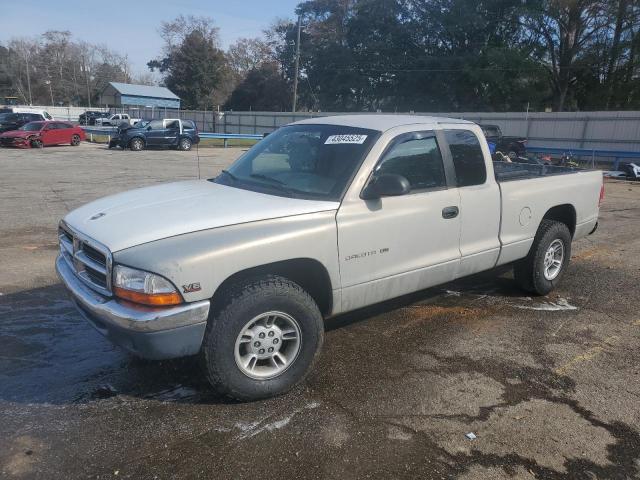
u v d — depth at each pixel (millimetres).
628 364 4129
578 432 3229
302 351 3537
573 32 45562
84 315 3447
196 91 74938
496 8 46844
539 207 5203
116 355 4074
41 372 3801
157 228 3227
